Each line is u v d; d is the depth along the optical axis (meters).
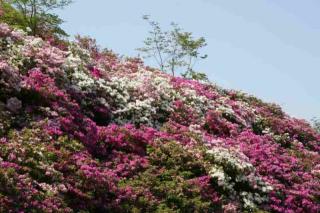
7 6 31.47
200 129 22.02
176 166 17.52
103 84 20.83
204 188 17.16
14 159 14.06
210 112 23.27
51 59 19.59
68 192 14.36
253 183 18.62
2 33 19.81
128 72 25.14
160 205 15.66
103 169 16.09
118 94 20.72
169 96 22.89
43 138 15.68
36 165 14.32
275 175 20.39
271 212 18.52
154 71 27.41
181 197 16.30
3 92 16.92
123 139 17.97
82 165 15.20
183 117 22.25
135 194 15.48
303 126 27.62
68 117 17.33
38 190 13.66
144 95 21.78
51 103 17.59
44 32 30.69
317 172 21.53
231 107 25.61
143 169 16.95
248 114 25.84
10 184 12.88
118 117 20.12
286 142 25.19
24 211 12.66
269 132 25.33
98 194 14.90
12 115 16.44
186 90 24.42
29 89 17.31
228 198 17.83
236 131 23.00
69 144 15.95
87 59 23.17
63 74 19.36
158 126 20.83
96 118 19.59
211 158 18.73
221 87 28.91
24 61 18.83
